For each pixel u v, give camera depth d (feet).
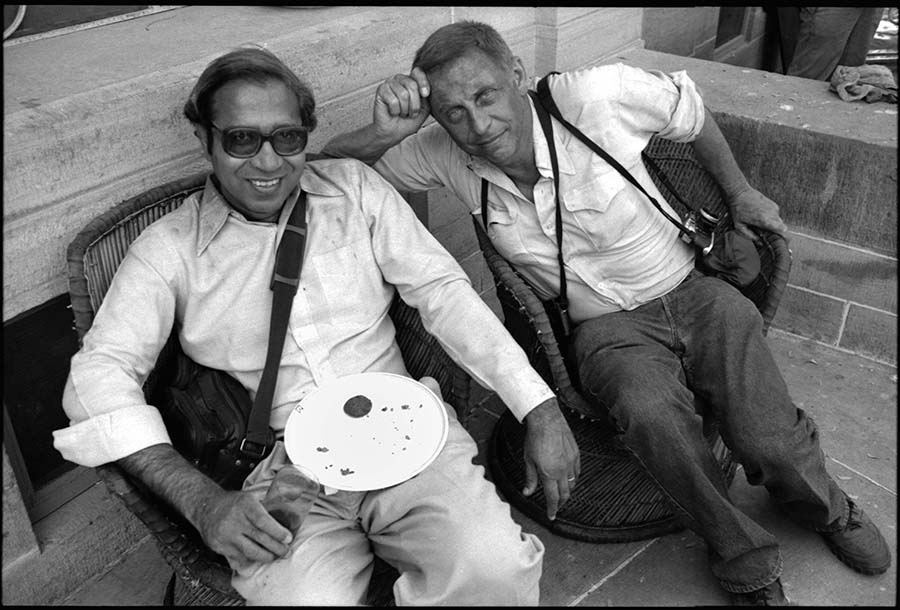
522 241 7.22
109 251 6.26
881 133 8.98
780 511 7.72
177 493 5.41
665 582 7.16
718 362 6.84
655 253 7.20
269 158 5.82
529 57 10.16
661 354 6.92
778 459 6.59
